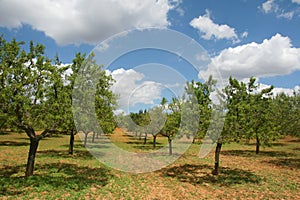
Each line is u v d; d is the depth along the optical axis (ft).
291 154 66.64
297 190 31.32
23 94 27.99
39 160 46.60
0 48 28.86
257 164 50.24
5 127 29.50
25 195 25.13
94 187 29.94
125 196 27.17
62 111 30.60
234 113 35.83
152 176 37.63
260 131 43.73
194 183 33.68
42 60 29.99
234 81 36.73
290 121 61.05
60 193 26.37
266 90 42.50
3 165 40.78
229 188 31.48
